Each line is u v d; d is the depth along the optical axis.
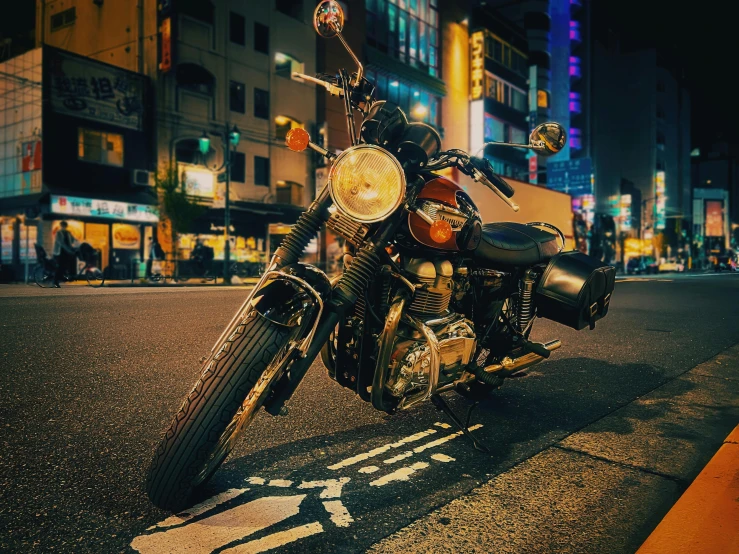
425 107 33.88
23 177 20.48
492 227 3.38
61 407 3.29
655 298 12.23
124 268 21.31
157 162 22.56
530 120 42.62
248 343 1.93
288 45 27.33
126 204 21.16
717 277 30.20
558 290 3.23
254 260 25.02
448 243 2.50
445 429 3.18
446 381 2.78
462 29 36.94
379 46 30.86
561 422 3.37
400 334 2.51
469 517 2.15
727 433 3.21
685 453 2.89
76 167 20.48
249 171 25.75
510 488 2.43
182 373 4.18
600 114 76.12
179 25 22.80
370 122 2.34
